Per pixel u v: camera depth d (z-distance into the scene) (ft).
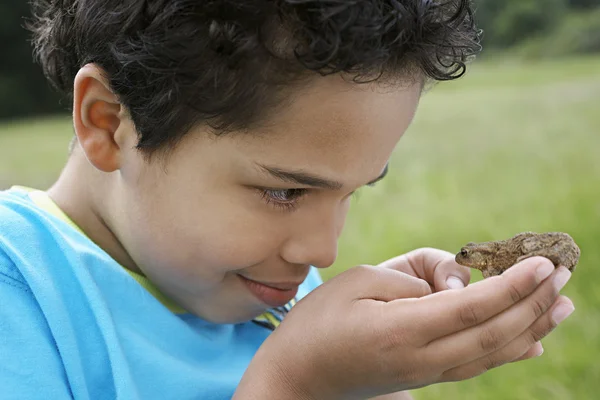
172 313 2.83
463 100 20.85
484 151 11.51
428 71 2.63
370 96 2.55
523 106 17.80
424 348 2.59
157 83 2.60
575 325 4.65
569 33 42.96
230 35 2.50
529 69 32.42
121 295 2.78
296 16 2.48
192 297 2.80
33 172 12.05
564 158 10.23
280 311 3.12
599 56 38.93
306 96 2.52
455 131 14.39
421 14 2.56
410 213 7.72
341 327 2.64
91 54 2.70
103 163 2.72
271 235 2.66
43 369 2.60
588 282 5.22
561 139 12.07
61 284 2.71
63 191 2.88
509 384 4.08
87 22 2.71
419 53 2.57
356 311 2.65
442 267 2.93
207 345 2.87
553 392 3.96
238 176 2.61
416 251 3.02
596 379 4.06
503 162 10.43
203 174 2.63
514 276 2.54
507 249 2.80
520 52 43.24
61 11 2.84
